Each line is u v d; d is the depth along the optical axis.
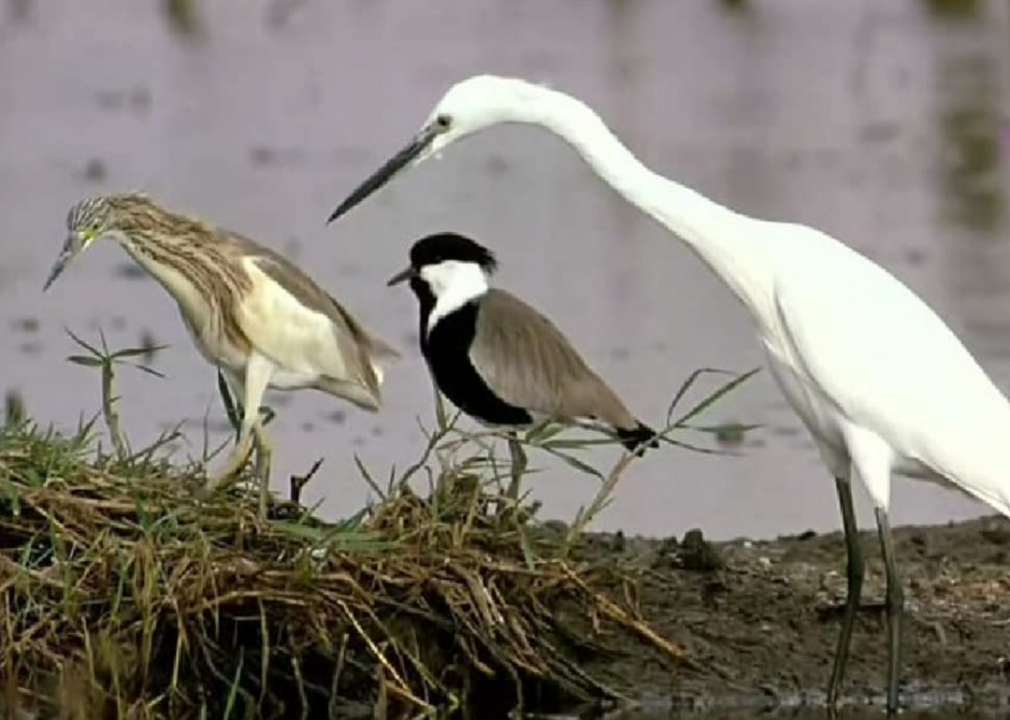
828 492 15.31
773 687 12.15
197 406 16.84
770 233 12.34
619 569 12.53
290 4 34.97
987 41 32.19
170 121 27.50
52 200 23.34
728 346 18.52
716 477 15.60
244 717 11.61
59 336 18.73
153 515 11.72
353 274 20.52
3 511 11.75
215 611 11.39
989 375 17.36
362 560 11.72
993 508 12.26
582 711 11.95
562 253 21.73
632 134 26.77
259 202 23.19
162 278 12.87
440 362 14.38
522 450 13.12
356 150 25.80
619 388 17.27
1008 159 25.14
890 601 11.87
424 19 34.47
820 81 29.83
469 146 27.44
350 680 11.80
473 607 11.75
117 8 34.84
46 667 11.31
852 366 11.97
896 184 24.11
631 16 34.53
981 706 12.04
